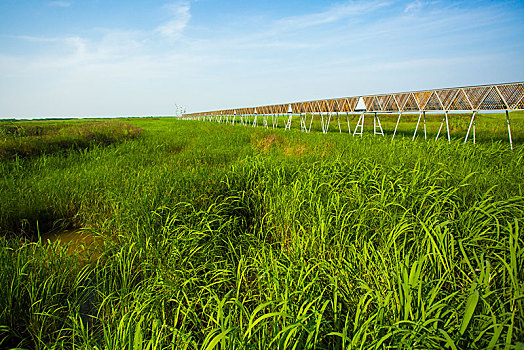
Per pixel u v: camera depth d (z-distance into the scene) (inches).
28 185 254.7
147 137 602.9
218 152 408.2
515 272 89.3
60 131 597.3
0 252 129.5
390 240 125.3
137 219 166.6
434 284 100.3
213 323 104.7
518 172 208.2
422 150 333.1
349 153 336.2
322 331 89.5
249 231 183.3
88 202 220.5
